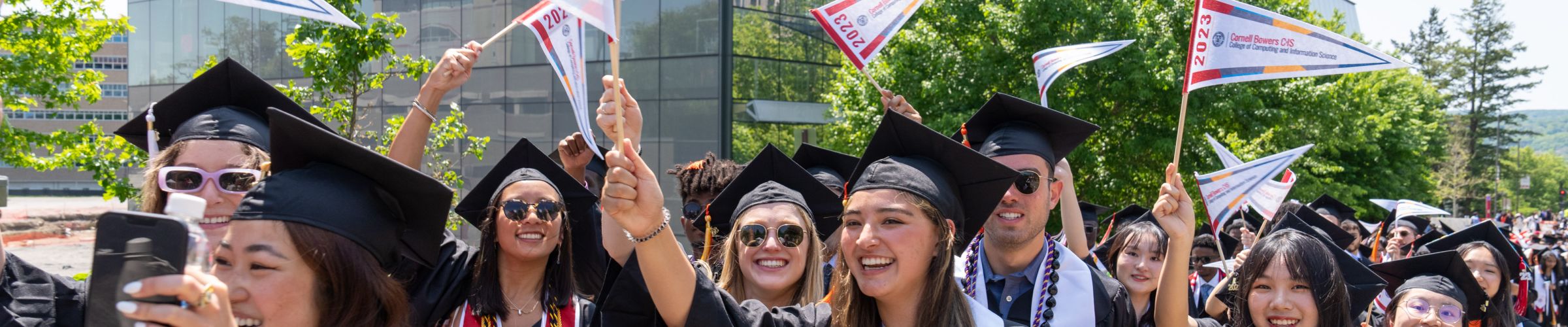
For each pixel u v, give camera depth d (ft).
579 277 14.35
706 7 61.36
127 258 4.82
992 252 12.21
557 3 7.59
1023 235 11.83
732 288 13.46
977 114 13.48
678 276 8.45
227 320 5.06
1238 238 28.40
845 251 8.99
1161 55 54.49
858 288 9.29
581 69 11.16
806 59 65.26
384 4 65.16
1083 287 11.55
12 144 33.65
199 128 10.23
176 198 4.99
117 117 205.26
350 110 26.91
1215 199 15.48
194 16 64.90
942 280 8.94
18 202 158.20
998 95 13.07
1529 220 95.45
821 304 10.11
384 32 25.20
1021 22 53.42
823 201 14.99
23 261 8.43
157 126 11.31
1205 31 11.53
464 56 12.59
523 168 13.00
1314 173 79.82
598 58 63.00
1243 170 15.56
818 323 9.57
